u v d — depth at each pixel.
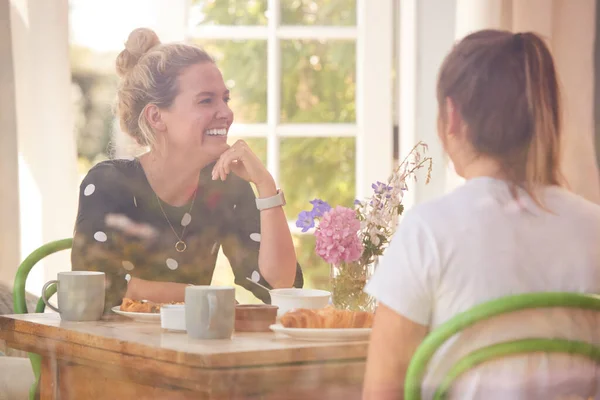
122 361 0.75
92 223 1.03
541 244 0.75
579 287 0.75
